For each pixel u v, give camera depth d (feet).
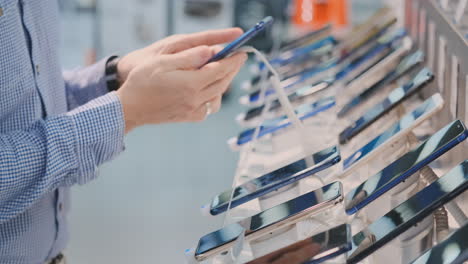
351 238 2.43
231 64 3.57
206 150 18.94
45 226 4.32
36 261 4.33
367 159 3.26
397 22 7.53
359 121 4.07
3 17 3.66
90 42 28.07
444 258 2.11
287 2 28.27
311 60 6.99
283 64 7.07
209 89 3.65
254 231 2.80
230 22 29.27
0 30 3.65
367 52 6.23
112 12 28.14
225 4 29.07
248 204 3.63
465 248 2.08
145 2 28.30
